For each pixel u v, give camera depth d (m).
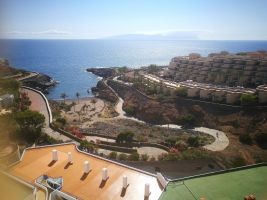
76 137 93.88
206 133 117.56
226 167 68.75
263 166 41.06
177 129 125.38
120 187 40.25
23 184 38.31
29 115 86.31
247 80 178.00
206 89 149.75
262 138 100.50
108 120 145.75
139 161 70.38
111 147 87.81
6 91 135.50
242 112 130.12
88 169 43.69
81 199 38.31
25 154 49.72
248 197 32.56
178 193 34.94
